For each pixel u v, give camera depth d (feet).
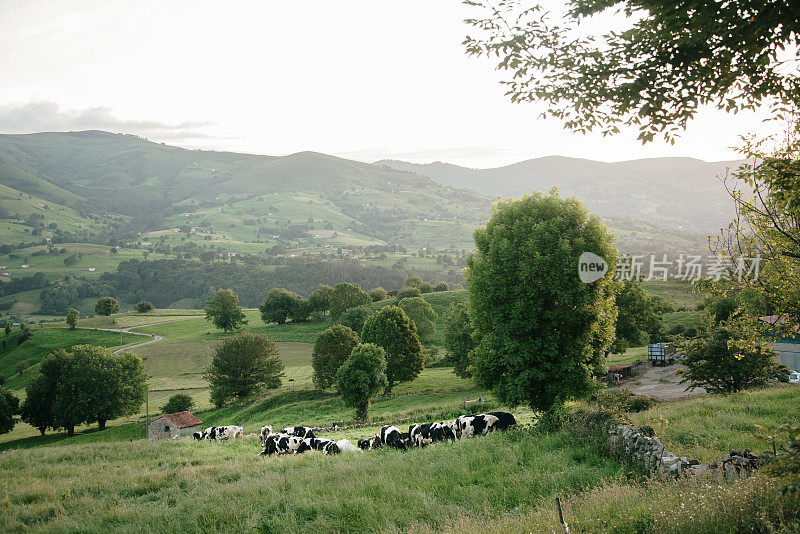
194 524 36.58
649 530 23.25
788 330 31.30
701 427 49.65
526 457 46.39
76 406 224.12
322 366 217.15
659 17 21.20
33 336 476.54
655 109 23.40
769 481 23.85
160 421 186.09
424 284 522.06
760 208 30.58
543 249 66.08
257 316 566.36
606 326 70.13
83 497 48.75
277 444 80.69
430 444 70.79
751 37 21.02
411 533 28.81
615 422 45.65
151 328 513.04
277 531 33.73
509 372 70.03
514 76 24.32
